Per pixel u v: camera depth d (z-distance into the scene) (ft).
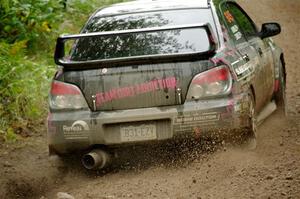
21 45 57.36
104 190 32.94
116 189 32.83
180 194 30.66
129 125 34.01
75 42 38.47
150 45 36.73
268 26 44.78
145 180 33.68
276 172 31.73
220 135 33.76
